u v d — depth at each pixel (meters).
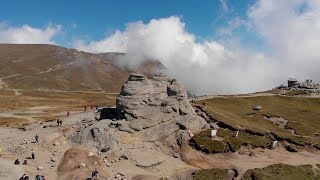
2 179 63.25
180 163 81.50
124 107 93.38
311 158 93.44
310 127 122.44
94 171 69.12
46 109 187.75
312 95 186.75
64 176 69.69
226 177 76.25
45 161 74.69
